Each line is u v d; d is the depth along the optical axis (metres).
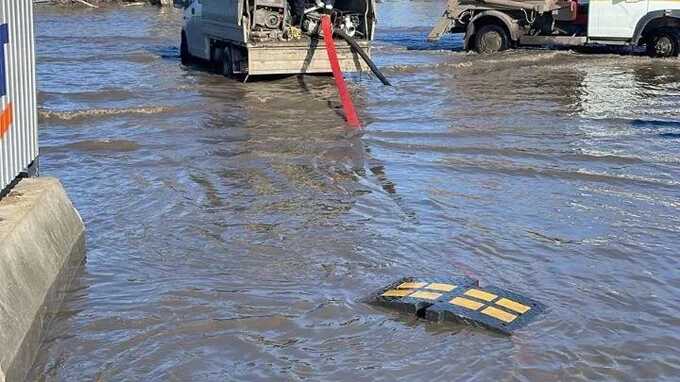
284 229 8.70
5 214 6.75
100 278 7.30
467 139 13.10
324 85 17.97
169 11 41.84
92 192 9.96
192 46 20.91
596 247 8.31
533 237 8.59
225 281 7.29
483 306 6.72
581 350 6.09
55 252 7.16
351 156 11.94
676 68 21.92
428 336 6.27
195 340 6.18
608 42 24.06
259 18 17.69
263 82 18.28
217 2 18.92
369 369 5.77
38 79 18.34
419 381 5.61
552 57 23.77
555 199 9.96
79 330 6.28
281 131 13.52
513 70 21.25
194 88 17.38
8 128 7.04
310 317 6.59
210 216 9.10
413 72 20.70
